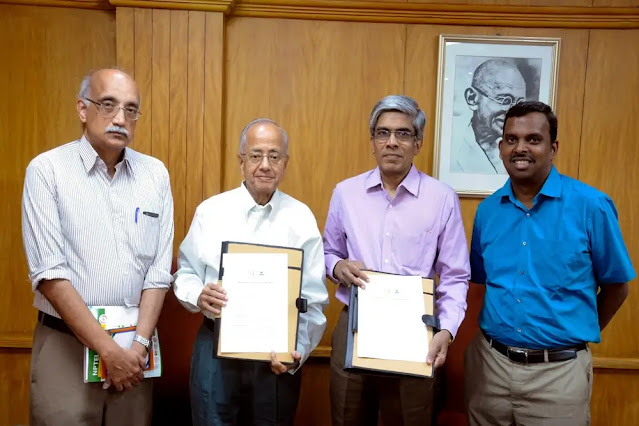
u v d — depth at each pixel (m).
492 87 2.42
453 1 2.39
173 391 2.06
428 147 2.49
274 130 1.59
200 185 2.41
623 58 2.42
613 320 2.49
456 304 1.63
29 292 2.49
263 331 1.47
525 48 2.41
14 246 2.47
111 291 1.51
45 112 2.44
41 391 1.49
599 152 2.45
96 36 2.43
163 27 2.33
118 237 1.52
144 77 2.35
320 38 2.45
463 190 2.46
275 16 2.42
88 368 1.44
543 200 1.61
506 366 1.62
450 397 2.08
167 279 1.62
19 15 2.40
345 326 1.78
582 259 1.56
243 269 1.51
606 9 2.35
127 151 1.61
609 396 2.49
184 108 2.37
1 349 2.47
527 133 1.56
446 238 1.72
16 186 2.45
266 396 1.59
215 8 2.32
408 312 1.56
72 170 1.49
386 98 1.68
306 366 2.51
